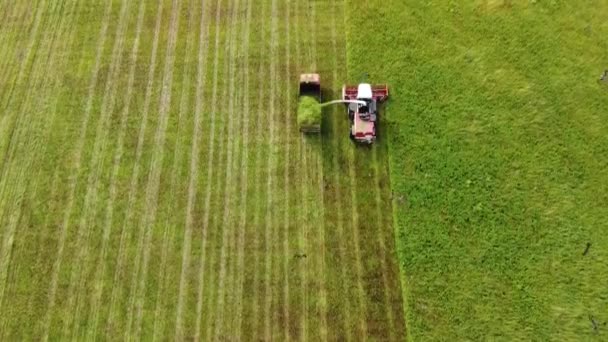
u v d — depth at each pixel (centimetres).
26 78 2241
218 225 1944
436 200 1920
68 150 2095
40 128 2139
